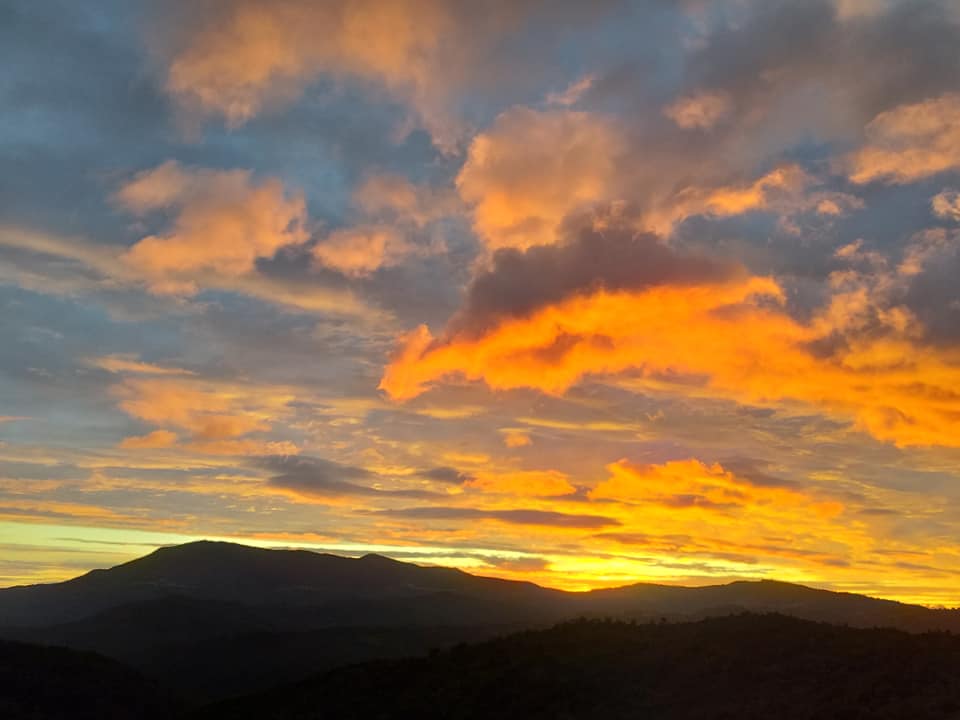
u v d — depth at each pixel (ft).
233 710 142.31
